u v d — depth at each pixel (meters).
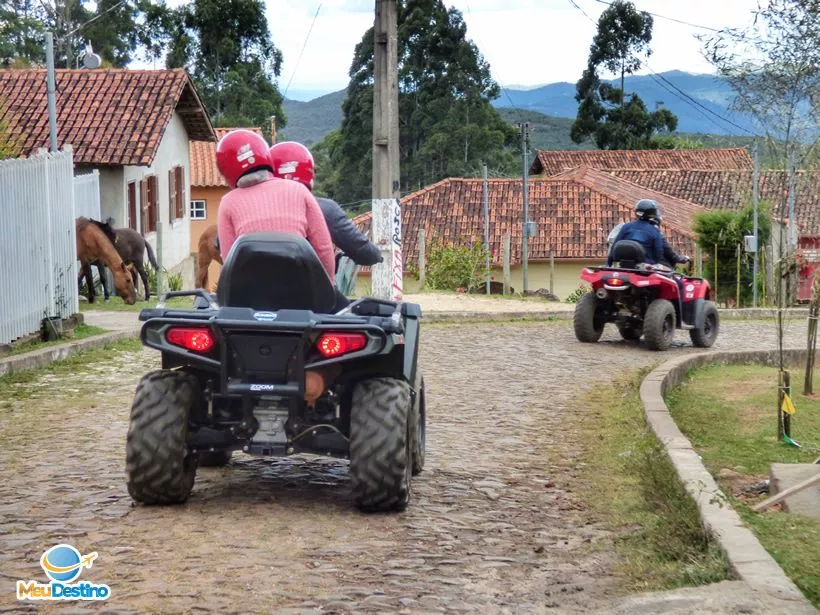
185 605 5.11
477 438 9.68
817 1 8.52
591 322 17.20
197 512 6.79
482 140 65.06
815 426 10.25
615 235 17.55
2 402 10.95
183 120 36.31
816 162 8.82
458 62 66.56
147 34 69.06
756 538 5.81
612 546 6.29
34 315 14.70
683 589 5.16
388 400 6.75
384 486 6.70
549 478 8.13
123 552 5.93
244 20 69.69
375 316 6.89
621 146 78.31
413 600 5.28
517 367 14.41
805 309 24.78
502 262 40.59
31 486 7.46
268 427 6.72
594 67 79.62
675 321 17.25
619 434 9.77
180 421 6.71
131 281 22.34
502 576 5.72
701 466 7.61
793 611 4.79
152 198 32.41
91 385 12.09
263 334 6.52
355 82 66.94
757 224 33.38
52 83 22.66
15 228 14.14
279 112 71.12
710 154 66.75
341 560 5.88
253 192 7.14
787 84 8.70
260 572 5.62
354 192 65.44
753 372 14.09
